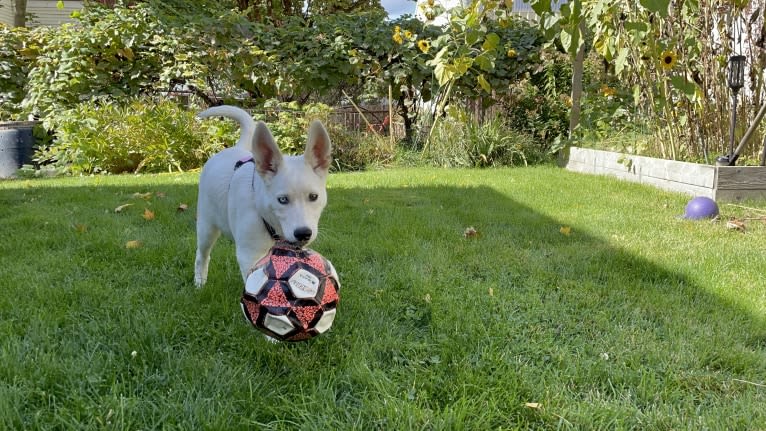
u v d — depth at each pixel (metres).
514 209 3.30
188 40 5.59
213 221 1.99
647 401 1.47
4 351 1.54
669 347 1.68
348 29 5.96
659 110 4.14
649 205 3.40
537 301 1.96
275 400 1.44
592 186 4.01
